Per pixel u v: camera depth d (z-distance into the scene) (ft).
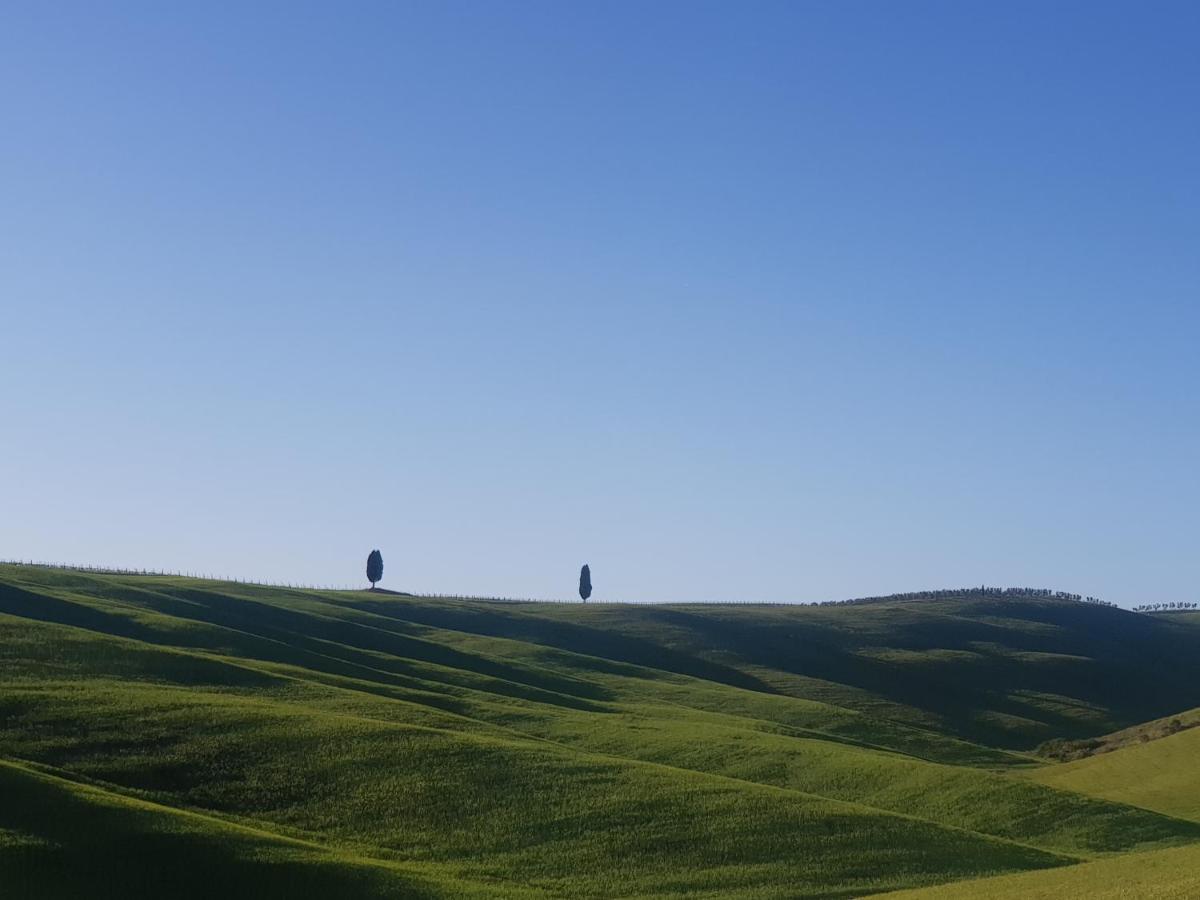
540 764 212.23
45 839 144.36
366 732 217.36
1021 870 180.45
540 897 157.58
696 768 247.91
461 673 341.41
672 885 167.32
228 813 177.78
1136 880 141.69
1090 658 629.92
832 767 251.39
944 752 346.74
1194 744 302.45
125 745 196.24
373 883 152.35
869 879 173.27
